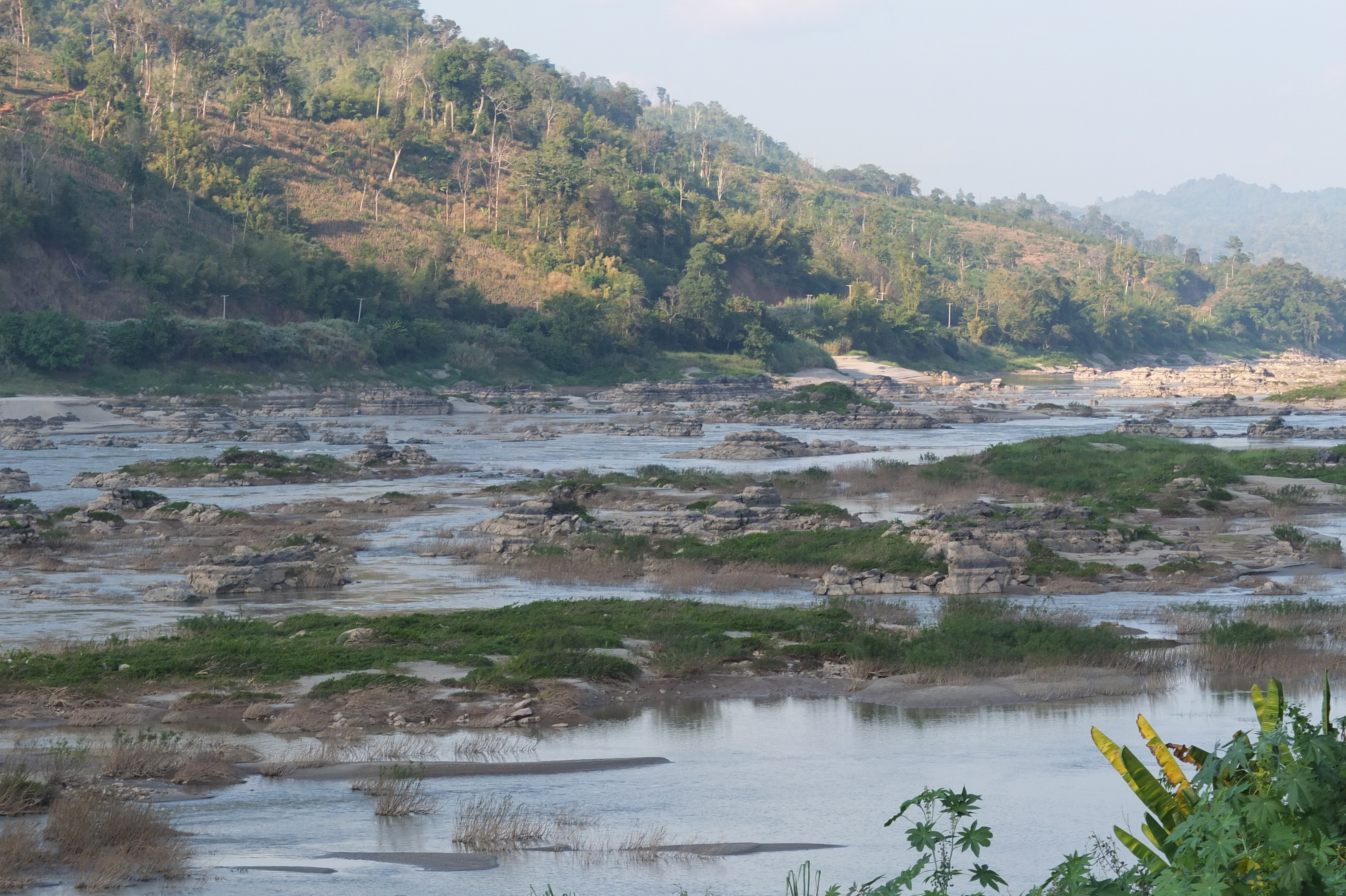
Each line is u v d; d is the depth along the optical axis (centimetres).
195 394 19862
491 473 11519
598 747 3062
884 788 2661
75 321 19725
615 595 5519
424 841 2308
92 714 3294
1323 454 10450
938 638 4119
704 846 2236
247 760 2912
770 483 9950
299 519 8281
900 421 17975
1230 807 792
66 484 10462
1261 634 4038
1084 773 2758
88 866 2080
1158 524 7706
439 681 3628
